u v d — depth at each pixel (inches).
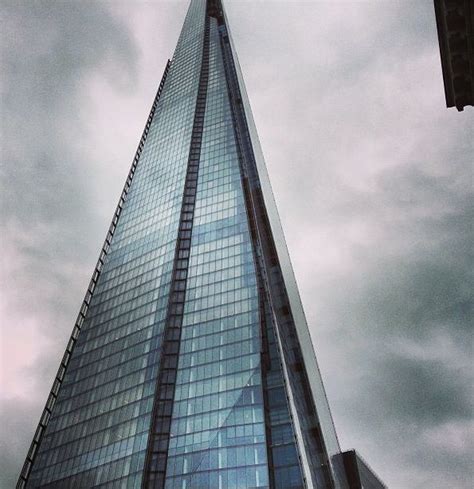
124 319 5123.0
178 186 6146.7
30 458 4542.3
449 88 1428.4
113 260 6067.9
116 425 4136.3
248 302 4480.8
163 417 3865.7
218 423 3673.7
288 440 3422.7
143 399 4124.0
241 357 4065.0
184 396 3954.2
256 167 6200.8
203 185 6028.5
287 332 4884.4
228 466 3395.7
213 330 4377.5
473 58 1315.2
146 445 3727.9
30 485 4269.2
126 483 3622.0
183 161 6491.1
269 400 3703.3
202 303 4662.9
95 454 4062.5
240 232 5246.1
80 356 5162.4
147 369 4355.3
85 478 3944.4
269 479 3250.5
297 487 3176.7
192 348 4303.6
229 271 4862.2
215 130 6815.9
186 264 5132.9
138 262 5659.5
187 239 5413.4
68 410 4687.5
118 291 5551.2
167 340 4429.1
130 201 6761.8
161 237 5659.5
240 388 3846.0
